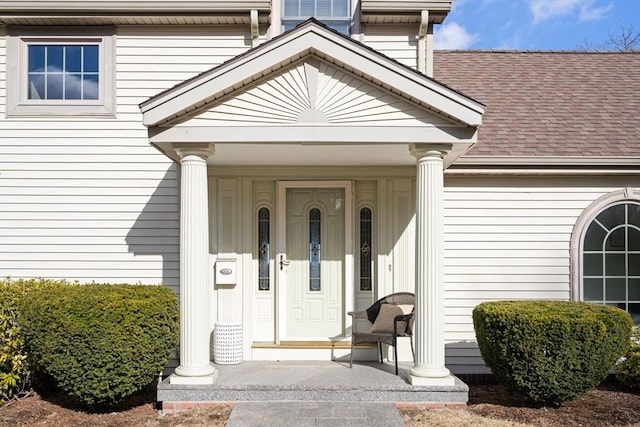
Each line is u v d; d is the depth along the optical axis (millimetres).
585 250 8469
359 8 8500
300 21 8781
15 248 8328
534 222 8438
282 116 6402
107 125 8398
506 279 8414
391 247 8188
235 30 8461
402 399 6375
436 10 8203
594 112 9344
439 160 6562
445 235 8438
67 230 8352
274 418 5887
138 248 8359
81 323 6059
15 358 6812
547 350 6305
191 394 6352
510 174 8336
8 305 7000
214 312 8102
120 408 6680
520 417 6270
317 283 8391
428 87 6223
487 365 6867
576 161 8141
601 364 6340
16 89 8383
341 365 7520
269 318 8289
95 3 8188
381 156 7430
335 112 6410
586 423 6148
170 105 6219
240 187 8211
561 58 11281
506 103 9586
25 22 8320
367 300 8352
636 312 8422
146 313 6301
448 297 8391
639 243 8484
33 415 6477
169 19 8305
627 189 8414
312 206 8438
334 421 5812
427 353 6496
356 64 6242
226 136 6395
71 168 8383
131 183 8391
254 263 8297
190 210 6516
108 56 8414
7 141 8375
